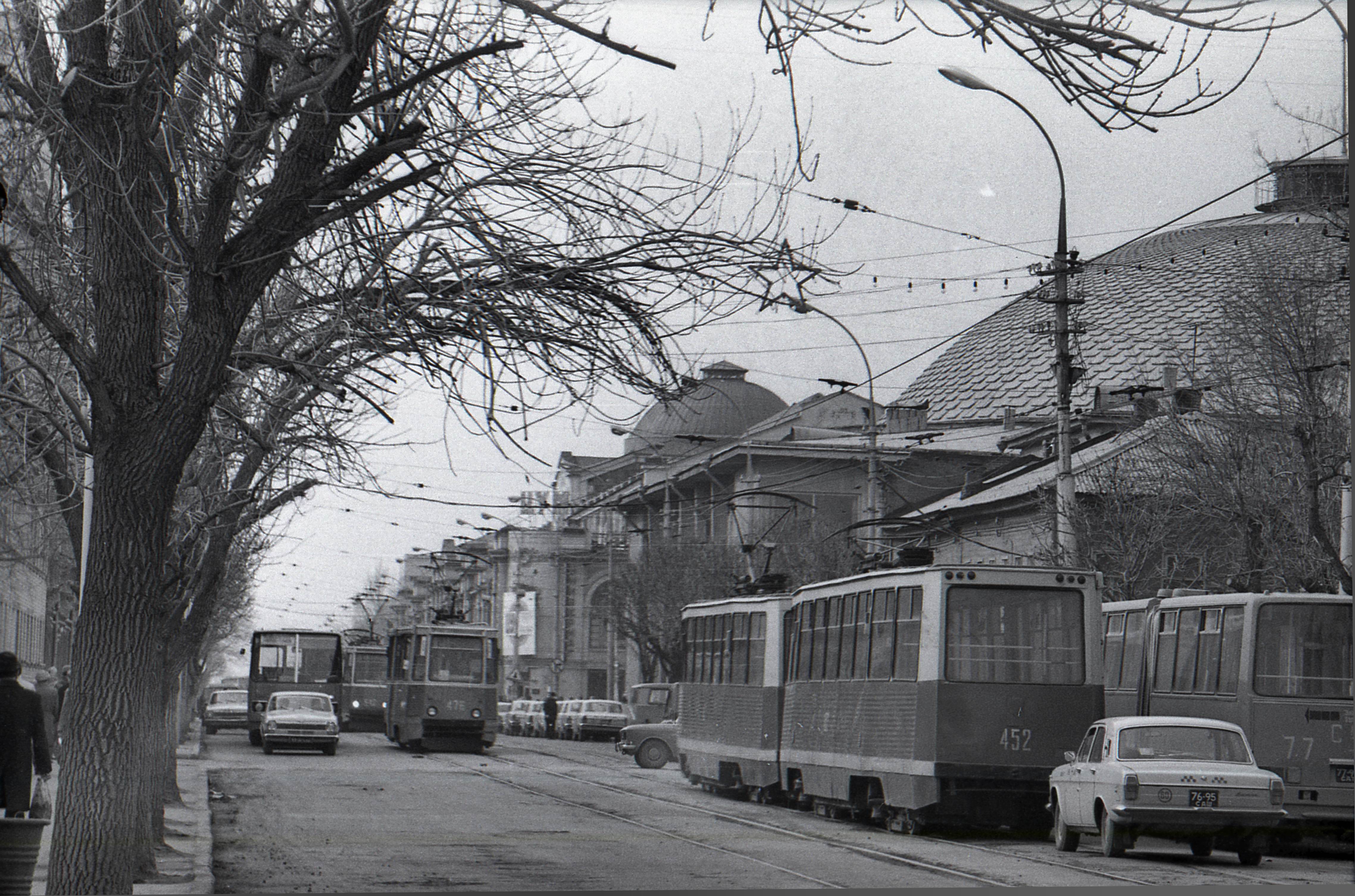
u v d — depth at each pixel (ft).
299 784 116.26
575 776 132.46
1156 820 66.33
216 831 79.61
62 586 128.06
